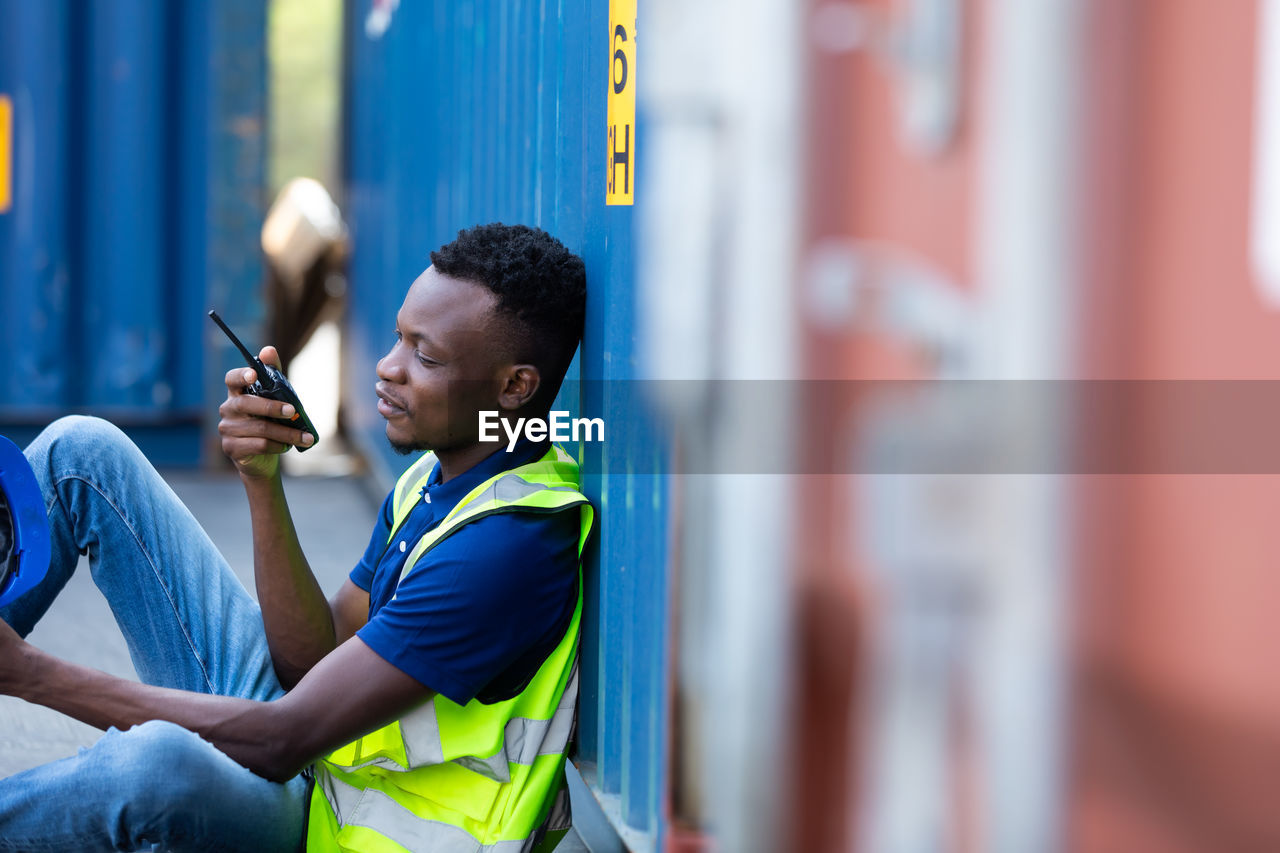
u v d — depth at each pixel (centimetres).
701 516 187
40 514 293
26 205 934
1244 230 105
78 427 326
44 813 264
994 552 122
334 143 1288
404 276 805
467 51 569
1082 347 115
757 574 159
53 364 945
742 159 161
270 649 329
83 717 274
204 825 265
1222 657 108
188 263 973
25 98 930
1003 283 119
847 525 140
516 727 290
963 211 122
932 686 128
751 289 159
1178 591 111
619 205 290
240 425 309
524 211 424
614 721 295
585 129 329
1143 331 111
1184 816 110
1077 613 117
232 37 947
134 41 945
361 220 1089
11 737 438
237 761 272
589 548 318
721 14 167
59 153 935
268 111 961
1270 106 103
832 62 141
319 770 298
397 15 862
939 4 124
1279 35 103
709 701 182
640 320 270
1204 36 107
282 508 323
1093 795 116
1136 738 113
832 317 140
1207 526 109
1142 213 111
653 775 260
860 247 137
